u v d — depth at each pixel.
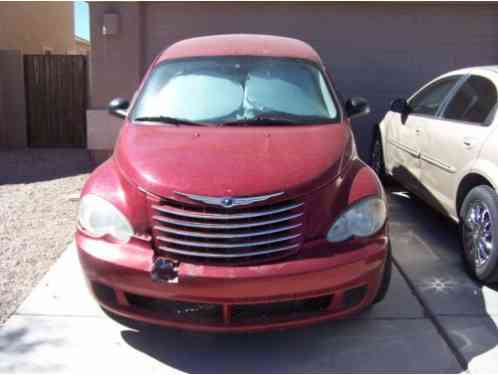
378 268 3.59
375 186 3.84
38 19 17.02
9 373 3.47
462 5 8.59
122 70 8.70
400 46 8.72
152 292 3.42
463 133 4.91
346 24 8.66
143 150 3.92
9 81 11.65
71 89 11.65
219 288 3.34
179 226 3.47
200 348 3.79
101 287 3.60
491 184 4.38
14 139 11.88
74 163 9.80
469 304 4.33
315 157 3.79
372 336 3.91
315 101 4.75
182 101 4.69
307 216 3.52
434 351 3.73
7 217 6.45
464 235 4.82
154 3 8.68
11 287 4.57
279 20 8.69
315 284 3.39
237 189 3.44
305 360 3.66
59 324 4.02
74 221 6.32
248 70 4.95
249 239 3.43
